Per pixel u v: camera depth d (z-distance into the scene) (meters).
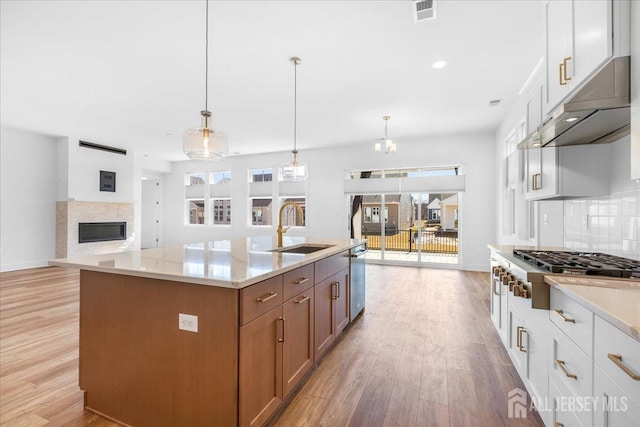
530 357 1.88
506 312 2.47
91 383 1.82
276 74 3.56
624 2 1.38
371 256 7.23
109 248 7.17
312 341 2.23
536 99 2.45
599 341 1.12
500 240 5.49
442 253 6.65
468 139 6.28
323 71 3.49
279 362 1.78
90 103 4.49
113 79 3.68
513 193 4.81
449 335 2.99
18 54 3.10
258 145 7.25
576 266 1.71
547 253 2.34
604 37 1.43
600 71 1.44
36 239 6.25
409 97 4.25
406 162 6.75
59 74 3.55
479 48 3.02
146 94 4.15
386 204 7.11
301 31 2.73
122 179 7.50
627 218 2.03
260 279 1.54
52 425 1.72
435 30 2.72
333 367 2.38
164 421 1.62
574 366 1.33
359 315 3.58
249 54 3.12
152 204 9.77
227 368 1.46
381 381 2.18
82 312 1.85
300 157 7.78
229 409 1.46
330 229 7.47
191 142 2.51
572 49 1.72
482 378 2.22
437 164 6.50
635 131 1.33
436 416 1.81
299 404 1.92
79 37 2.81
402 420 1.78
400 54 3.12
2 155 5.80
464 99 4.33
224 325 1.47
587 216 2.48
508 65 3.35
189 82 3.77
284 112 4.89
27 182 6.12
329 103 4.50
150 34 2.77
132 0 2.32
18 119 5.28
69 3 2.35
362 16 2.53
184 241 9.35
